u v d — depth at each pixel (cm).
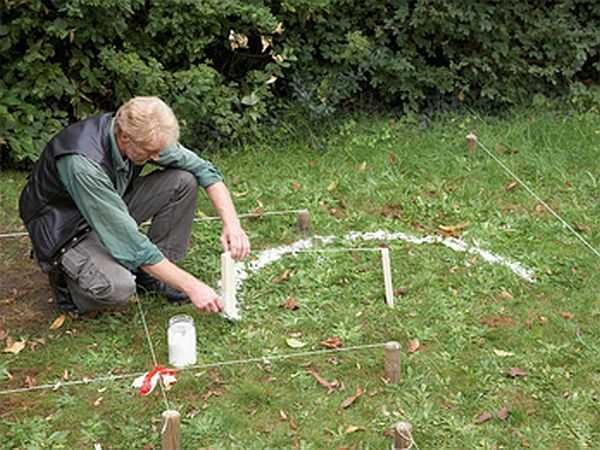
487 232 571
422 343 457
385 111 755
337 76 720
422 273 520
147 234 500
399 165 666
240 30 682
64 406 407
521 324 473
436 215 596
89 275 448
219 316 475
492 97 746
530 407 408
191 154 482
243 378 427
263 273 521
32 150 620
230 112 675
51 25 609
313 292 502
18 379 429
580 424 397
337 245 556
